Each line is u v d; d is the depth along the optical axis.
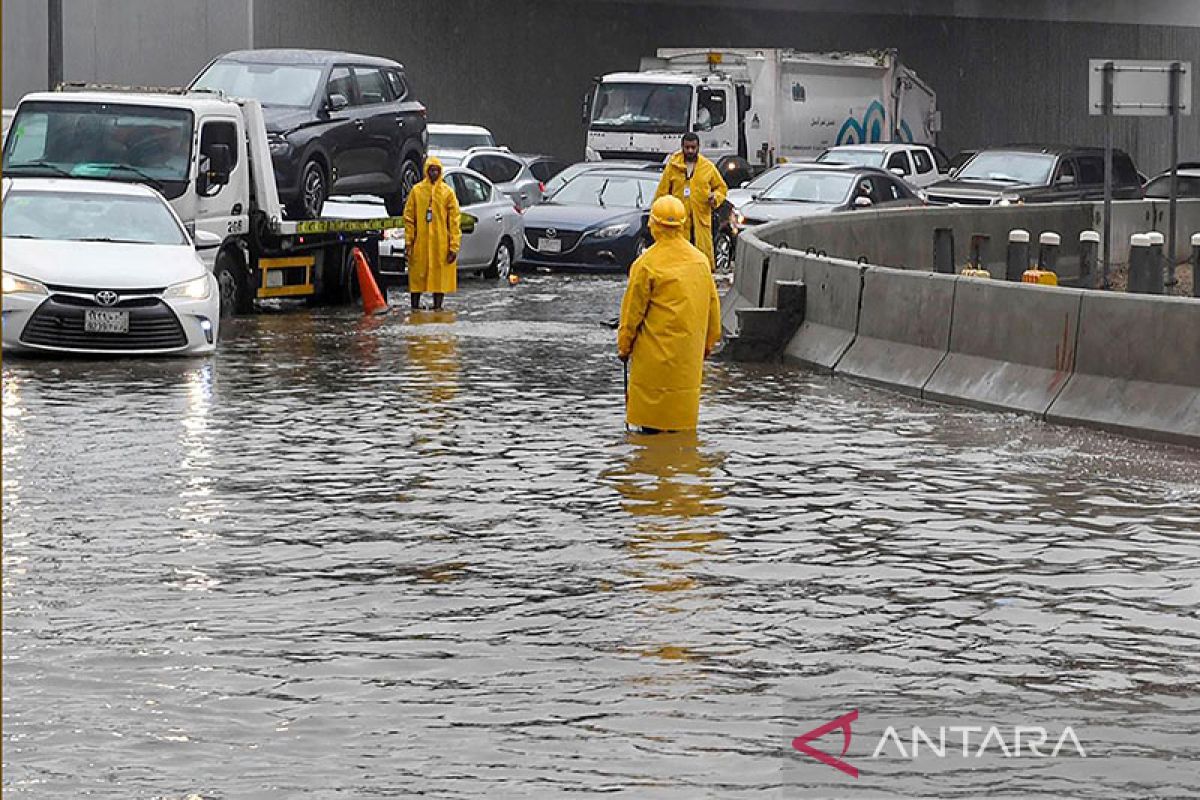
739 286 53.19
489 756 14.81
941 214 66.56
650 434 33.06
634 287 32.91
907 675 17.50
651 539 23.83
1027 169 90.00
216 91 56.97
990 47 148.12
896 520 25.25
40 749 14.91
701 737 15.41
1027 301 36.59
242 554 22.70
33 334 42.66
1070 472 29.36
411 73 119.62
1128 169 93.88
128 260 44.31
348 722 15.77
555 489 27.39
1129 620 19.77
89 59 101.25
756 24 136.75
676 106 96.25
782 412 36.25
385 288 65.38
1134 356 33.94
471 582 21.33
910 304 40.38
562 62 127.50
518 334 51.25
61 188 46.97
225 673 17.33
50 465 28.72
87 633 18.78
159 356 44.03
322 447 31.00
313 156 59.81
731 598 20.62
